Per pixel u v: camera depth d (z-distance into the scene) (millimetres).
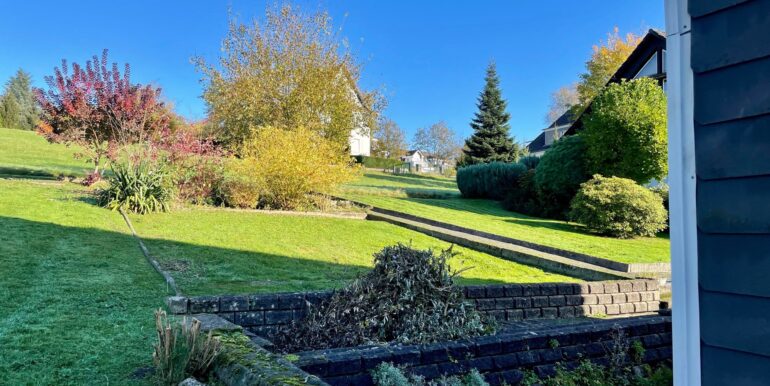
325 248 8547
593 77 29891
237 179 11555
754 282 1331
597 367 4137
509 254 9656
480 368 3658
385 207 14258
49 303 4238
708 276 1441
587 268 8523
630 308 6855
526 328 5184
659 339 4648
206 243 7723
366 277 4672
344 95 18828
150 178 9625
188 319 3730
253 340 3535
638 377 4207
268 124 17453
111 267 5746
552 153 15789
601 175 13820
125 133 11312
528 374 3830
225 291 5355
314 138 12648
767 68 1323
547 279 8312
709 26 1464
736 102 1385
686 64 1536
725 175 1403
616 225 12094
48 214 7961
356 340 4066
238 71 18359
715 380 1415
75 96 11055
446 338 4039
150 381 2783
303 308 4633
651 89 14055
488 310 5852
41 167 15781
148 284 5219
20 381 2713
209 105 20000
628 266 8609
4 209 7887
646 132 13539
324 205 12781
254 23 18594
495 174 19859
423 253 4703
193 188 10953
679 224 1534
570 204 14141
